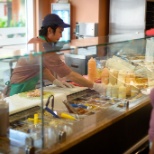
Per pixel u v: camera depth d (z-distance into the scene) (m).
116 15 5.18
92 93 2.19
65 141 1.44
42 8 5.59
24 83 2.05
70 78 2.21
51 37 2.57
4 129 1.48
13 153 1.32
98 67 2.34
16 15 5.46
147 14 4.93
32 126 1.57
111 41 2.27
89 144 1.60
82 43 2.10
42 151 1.33
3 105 1.51
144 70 2.57
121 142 1.94
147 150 2.20
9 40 5.42
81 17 5.45
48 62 1.94
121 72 2.30
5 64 1.90
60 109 1.86
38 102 1.82
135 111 2.02
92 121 1.71
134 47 2.69
